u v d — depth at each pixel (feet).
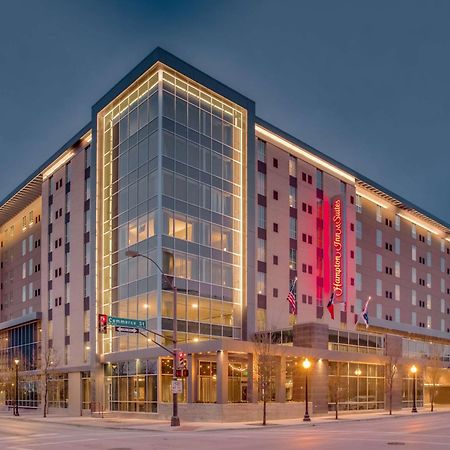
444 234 329.52
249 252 188.03
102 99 193.98
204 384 152.87
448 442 78.64
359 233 253.03
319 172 229.66
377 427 113.39
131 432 107.65
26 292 253.85
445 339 306.14
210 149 182.80
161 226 162.30
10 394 237.04
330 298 207.92
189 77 177.99
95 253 186.60
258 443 78.95
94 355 178.09
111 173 187.93
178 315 162.81
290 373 160.25
